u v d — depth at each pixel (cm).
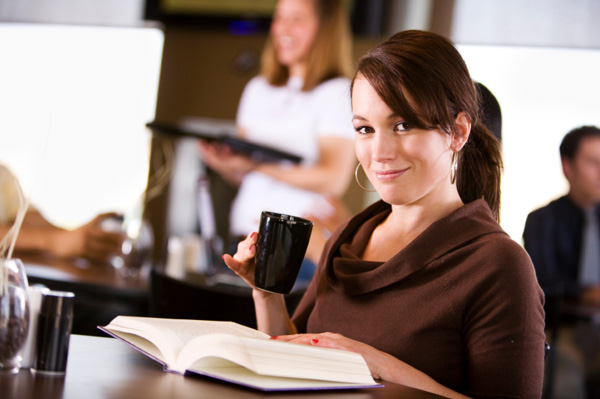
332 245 149
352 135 428
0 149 517
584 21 410
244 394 93
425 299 129
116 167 498
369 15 438
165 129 436
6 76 520
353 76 134
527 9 420
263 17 455
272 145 442
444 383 127
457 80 129
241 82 463
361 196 427
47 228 343
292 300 213
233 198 450
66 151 507
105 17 502
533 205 411
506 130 421
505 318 122
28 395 82
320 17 440
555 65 415
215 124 468
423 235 131
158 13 484
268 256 122
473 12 429
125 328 114
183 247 304
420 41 128
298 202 434
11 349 93
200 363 101
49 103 512
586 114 410
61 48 513
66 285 254
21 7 520
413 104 125
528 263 126
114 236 324
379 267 132
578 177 397
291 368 98
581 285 390
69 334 96
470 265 127
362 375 106
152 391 90
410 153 127
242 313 205
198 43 478
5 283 93
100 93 504
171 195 471
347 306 137
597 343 362
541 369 122
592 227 394
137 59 498
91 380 93
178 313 209
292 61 445
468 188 144
